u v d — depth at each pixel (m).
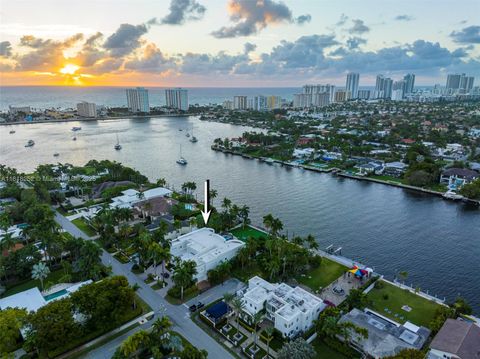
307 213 167.25
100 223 132.00
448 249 131.75
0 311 79.06
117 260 115.06
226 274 103.38
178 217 150.12
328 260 119.25
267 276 106.56
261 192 199.25
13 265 102.44
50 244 106.94
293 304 85.31
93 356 73.38
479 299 101.12
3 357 67.69
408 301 96.50
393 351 72.06
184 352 66.81
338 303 93.81
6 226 122.50
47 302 86.06
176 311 89.19
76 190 182.00
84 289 82.38
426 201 187.00
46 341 70.12
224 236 131.62
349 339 78.00
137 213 150.50
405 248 132.38
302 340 70.88
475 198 181.75
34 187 170.62
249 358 74.25
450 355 69.62
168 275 104.94
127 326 82.94
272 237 121.44
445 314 85.00
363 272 105.88
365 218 161.62
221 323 84.94
